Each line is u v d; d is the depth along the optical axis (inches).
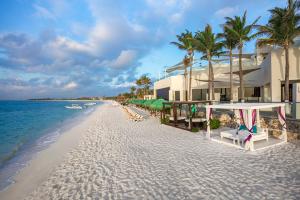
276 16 647.1
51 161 324.5
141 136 470.0
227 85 953.5
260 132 365.1
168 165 271.0
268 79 785.6
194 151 328.8
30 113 1669.5
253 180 215.3
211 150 330.6
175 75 1389.0
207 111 411.8
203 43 949.2
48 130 701.3
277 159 275.0
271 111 494.3
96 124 738.8
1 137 593.0
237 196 185.0
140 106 1587.1
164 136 457.7
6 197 213.2
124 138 457.1
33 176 267.4
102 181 233.1
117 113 1235.2
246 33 802.2
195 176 231.8
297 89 426.6
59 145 438.0
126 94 4682.6
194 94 1310.3
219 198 183.3
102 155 333.4
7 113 1685.5
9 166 317.1
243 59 1202.0
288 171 234.2
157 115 890.7
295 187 196.7
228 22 845.2
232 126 521.3
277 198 179.2
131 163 286.7
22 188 232.5
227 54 994.1
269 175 225.8
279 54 692.7
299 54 641.6
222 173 236.5
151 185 215.5
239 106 341.7
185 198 186.1
